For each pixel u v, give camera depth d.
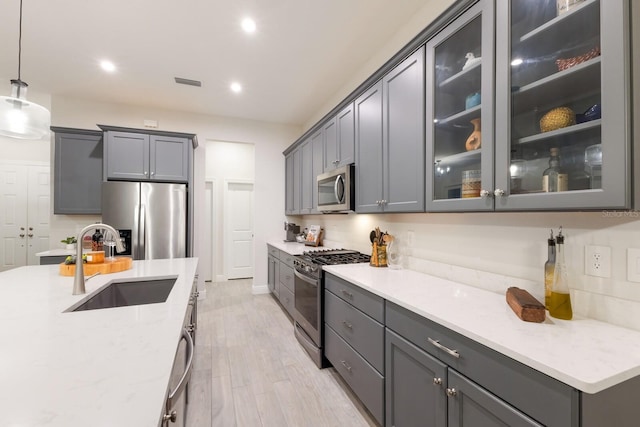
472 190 1.42
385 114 2.02
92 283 1.69
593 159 0.98
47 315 1.17
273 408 1.86
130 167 3.52
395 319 1.48
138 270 2.10
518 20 1.19
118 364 0.79
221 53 2.69
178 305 1.32
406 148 1.80
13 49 2.60
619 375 0.77
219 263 5.49
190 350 0.92
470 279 1.70
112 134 3.46
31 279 1.79
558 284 1.18
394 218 2.44
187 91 3.49
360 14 2.19
